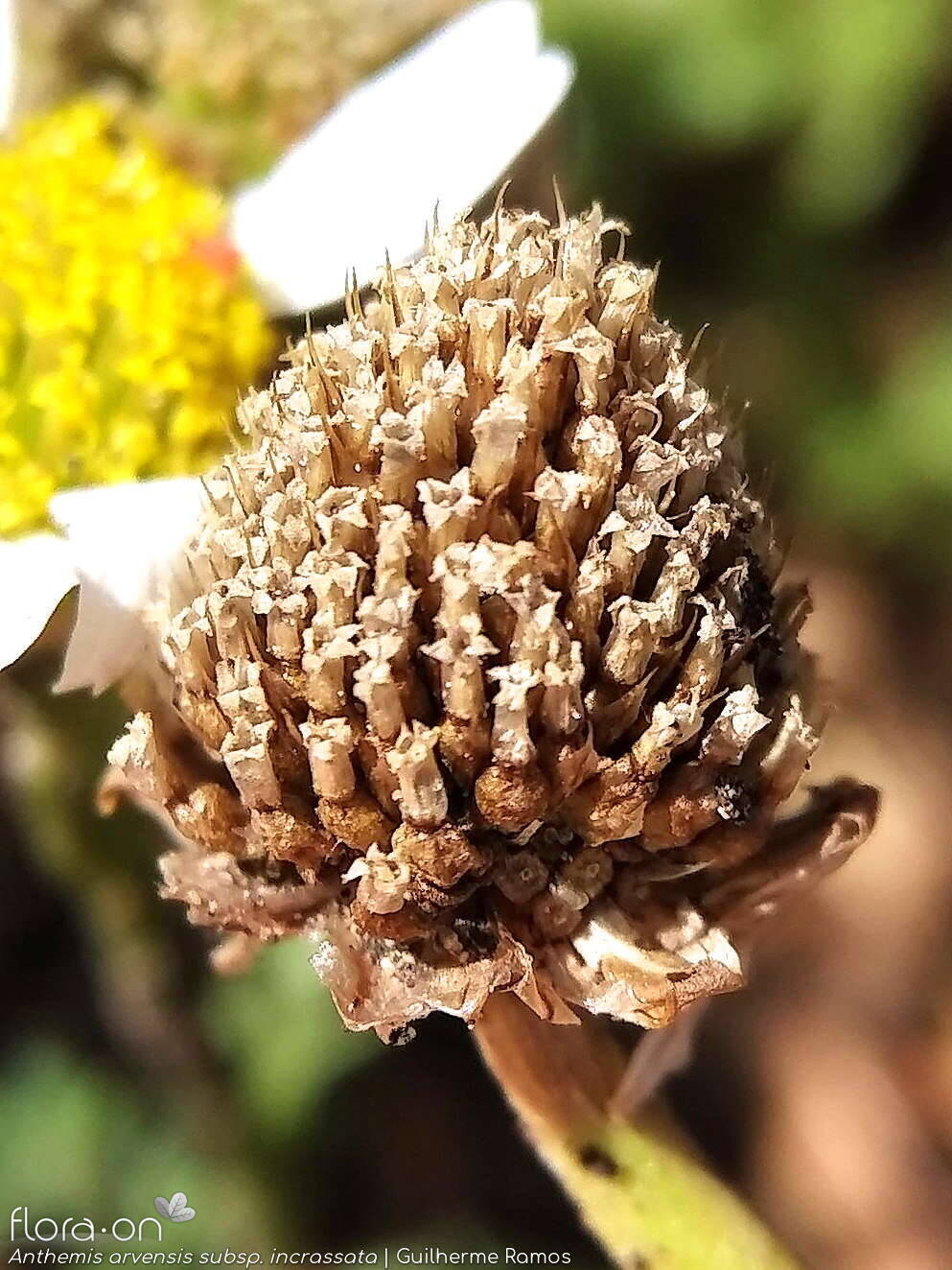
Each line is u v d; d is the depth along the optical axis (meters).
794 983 0.08
